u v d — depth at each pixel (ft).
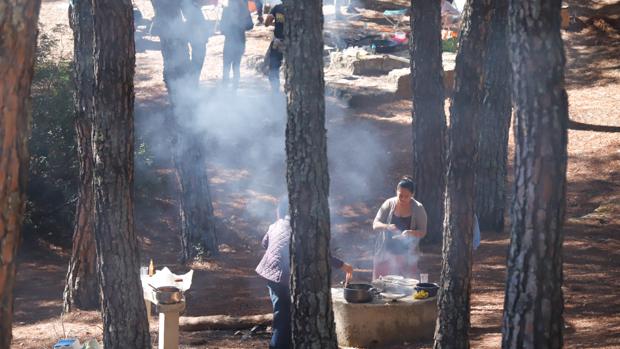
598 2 193.06
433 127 91.20
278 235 53.31
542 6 28.71
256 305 73.67
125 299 46.24
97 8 45.96
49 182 101.65
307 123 39.91
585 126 130.31
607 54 165.48
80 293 72.18
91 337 63.16
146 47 163.02
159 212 108.17
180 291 51.42
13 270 21.13
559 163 29.04
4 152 20.65
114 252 45.96
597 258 84.38
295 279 40.88
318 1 39.75
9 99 20.61
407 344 60.34
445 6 182.09
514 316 29.60
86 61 69.26
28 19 20.72
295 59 39.65
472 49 48.96
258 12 182.39
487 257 86.58
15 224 21.03
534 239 29.12
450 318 45.60
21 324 69.10
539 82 28.89
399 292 63.26
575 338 56.70
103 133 45.85
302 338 40.98
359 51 154.30
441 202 92.63
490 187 97.04
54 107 99.91
